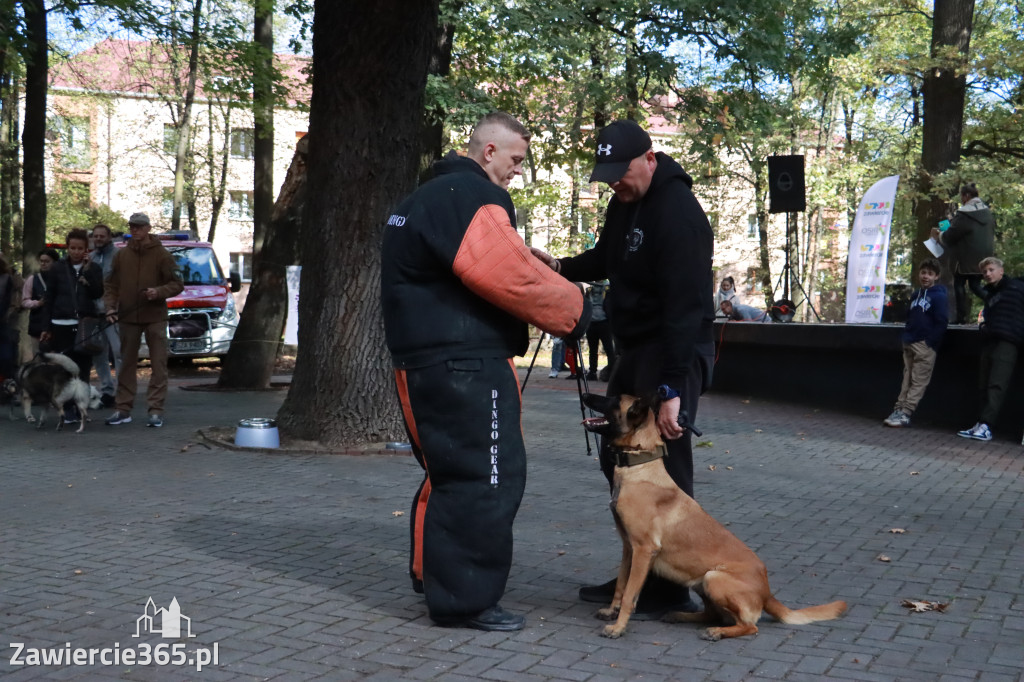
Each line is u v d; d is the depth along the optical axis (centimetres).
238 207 4403
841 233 3788
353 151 883
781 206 1564
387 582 489
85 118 3538
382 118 878
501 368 418
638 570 410
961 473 827
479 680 358
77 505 664
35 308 1128
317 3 873
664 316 412
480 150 431
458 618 415
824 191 2719
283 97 1759
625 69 1745
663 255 412
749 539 588
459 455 412
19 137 2605
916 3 2486
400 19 848
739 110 1752
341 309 901
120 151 3922
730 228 3666
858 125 3058
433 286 412
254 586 479
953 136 2003
